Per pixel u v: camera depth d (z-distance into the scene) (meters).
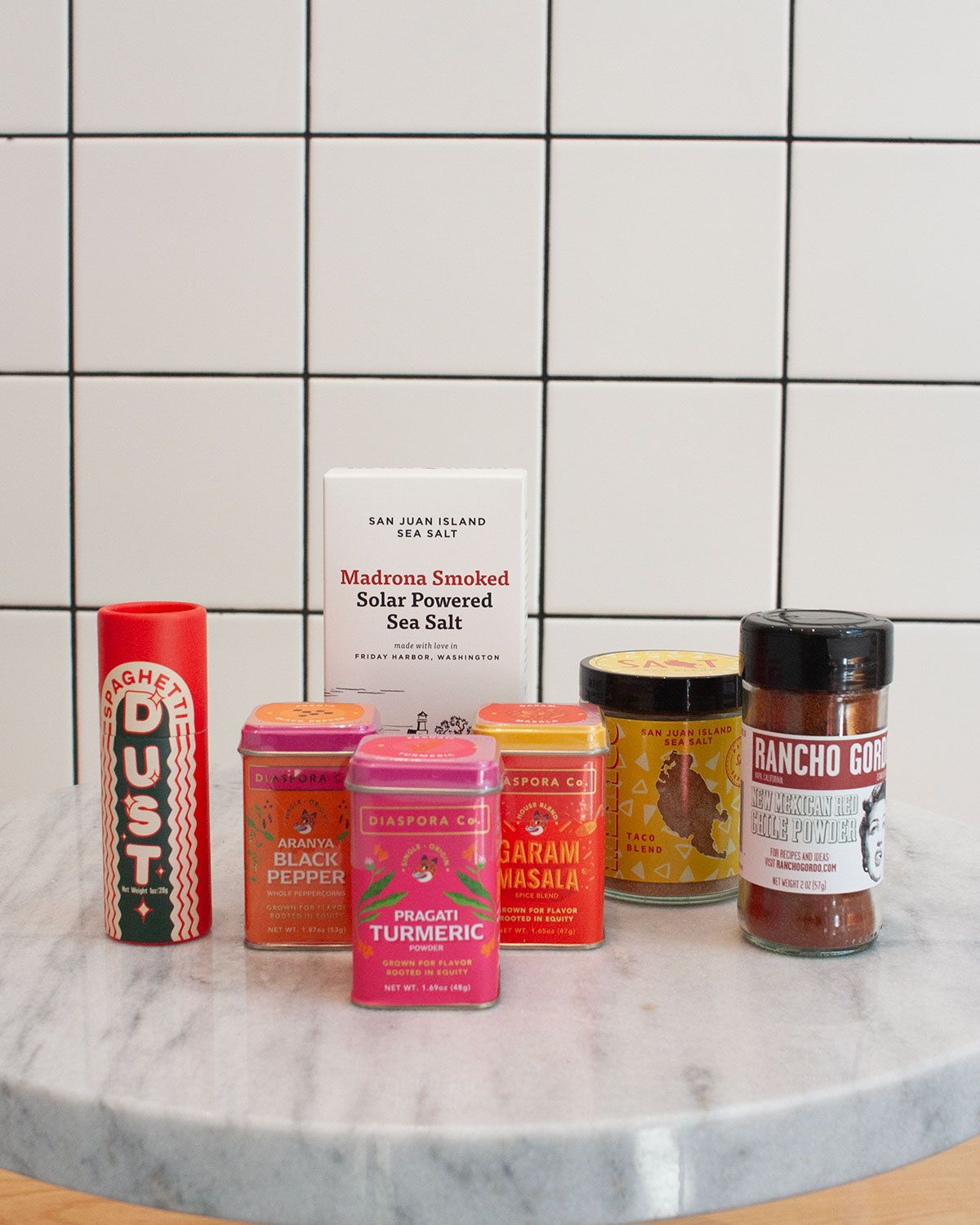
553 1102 0.43
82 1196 0.88
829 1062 0.46
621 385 1.19
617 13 1.15
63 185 1.18
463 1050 0.47
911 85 1.15
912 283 1.18
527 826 0.58
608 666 0.67
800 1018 0.50
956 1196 0.88
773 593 1.21
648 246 1.17
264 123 1.17
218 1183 0.42
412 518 0.69
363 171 1.17
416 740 0.57
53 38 1.17
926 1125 0.46
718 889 0.66
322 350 1.19
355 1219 0.41
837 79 1.15
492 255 1.18
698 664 0.68
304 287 1.19
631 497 1.20
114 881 0.59
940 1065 0.46
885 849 0.75
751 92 1.16
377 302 1.19
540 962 0.57
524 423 1.20
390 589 0.69
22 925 0.61
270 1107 0.42
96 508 1.22
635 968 0.57
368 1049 0.47
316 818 0.58
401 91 1.16
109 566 1.22
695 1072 0.45
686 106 1.16
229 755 1.24
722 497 1.20
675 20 1.15
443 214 1.17
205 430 1.21
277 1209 0.42
